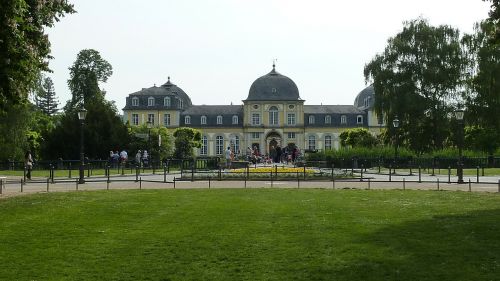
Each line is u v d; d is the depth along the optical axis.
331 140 108.31
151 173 45.16
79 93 81.38
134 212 17.33
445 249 11.52
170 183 32.09
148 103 107.25
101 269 10.38
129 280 9.69
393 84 61.22
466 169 49.38
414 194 23.06
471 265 10.27
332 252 11.40
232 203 19.78
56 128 61.81
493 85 54.88
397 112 59.97
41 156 61.78
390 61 62.28
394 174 42.94
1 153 49.00
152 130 66.12
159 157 60.06
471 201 20.11
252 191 25.00
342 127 108.38
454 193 23.47
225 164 49.47
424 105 58.78
